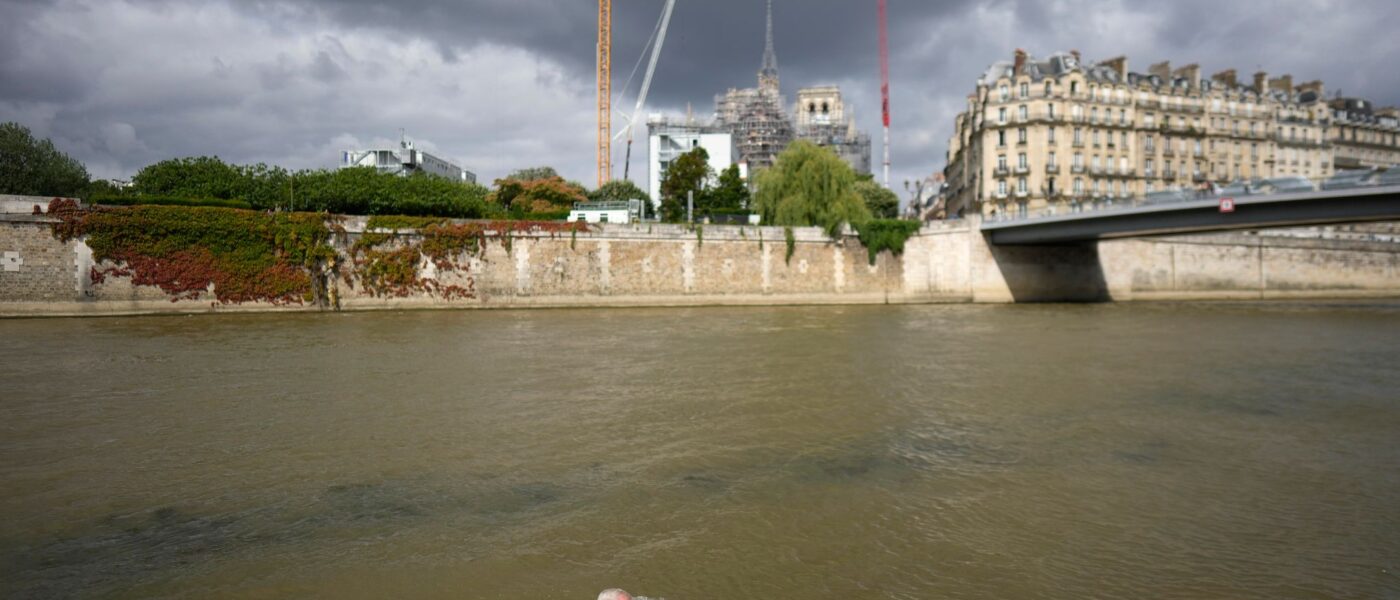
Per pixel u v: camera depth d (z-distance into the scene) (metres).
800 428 16.50
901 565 9.52
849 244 60.09
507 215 59.69
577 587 8.91
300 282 45.62
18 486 12.39
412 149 107.56
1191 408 18.67
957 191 112.44
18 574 9.20
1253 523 10.91
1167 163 86.25
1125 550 9.98
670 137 111.31
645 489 12.33
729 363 25.97
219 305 43.69
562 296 51.84
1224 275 67.88
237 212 44.22
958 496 12.05
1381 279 71.00
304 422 16.88
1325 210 43.28
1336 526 10.78
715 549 9.98
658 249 54.47
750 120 123.62
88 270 40.91
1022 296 62.66
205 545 10.08
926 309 53.62
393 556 9.73
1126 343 32.38
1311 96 97.69
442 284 49.00
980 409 18.52
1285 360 27.12
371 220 47.31
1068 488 12.46
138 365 24.62
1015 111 83.75
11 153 57.44
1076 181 82.44
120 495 11.99
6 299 39.47
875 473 13.23
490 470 13.35
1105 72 87.00
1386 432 16.23
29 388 20.59
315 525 10.78
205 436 15.59
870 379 22.80
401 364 25.38
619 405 18.86
